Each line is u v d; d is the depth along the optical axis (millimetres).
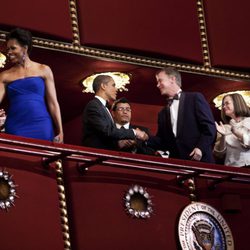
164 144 19844
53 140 18062
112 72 23234
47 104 18500
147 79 23656
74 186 17797
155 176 18750
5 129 18000
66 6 22234
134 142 18938
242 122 20484
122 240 17891
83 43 22234
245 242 19281
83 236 17562
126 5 22969
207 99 25016
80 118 24672
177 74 20016
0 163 17109
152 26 23156
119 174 18344
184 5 23781
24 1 21609
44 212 17297
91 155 17703
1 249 16625
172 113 19781
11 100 18141
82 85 23531
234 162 20281
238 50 24062
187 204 18922
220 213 19141
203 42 23859
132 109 24609
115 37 22609
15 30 18359
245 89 24672
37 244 17016
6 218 16859
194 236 18562
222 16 24156
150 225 18297
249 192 19750
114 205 18062
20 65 18344
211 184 19328
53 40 21953
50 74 18406
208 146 19219
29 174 17359
